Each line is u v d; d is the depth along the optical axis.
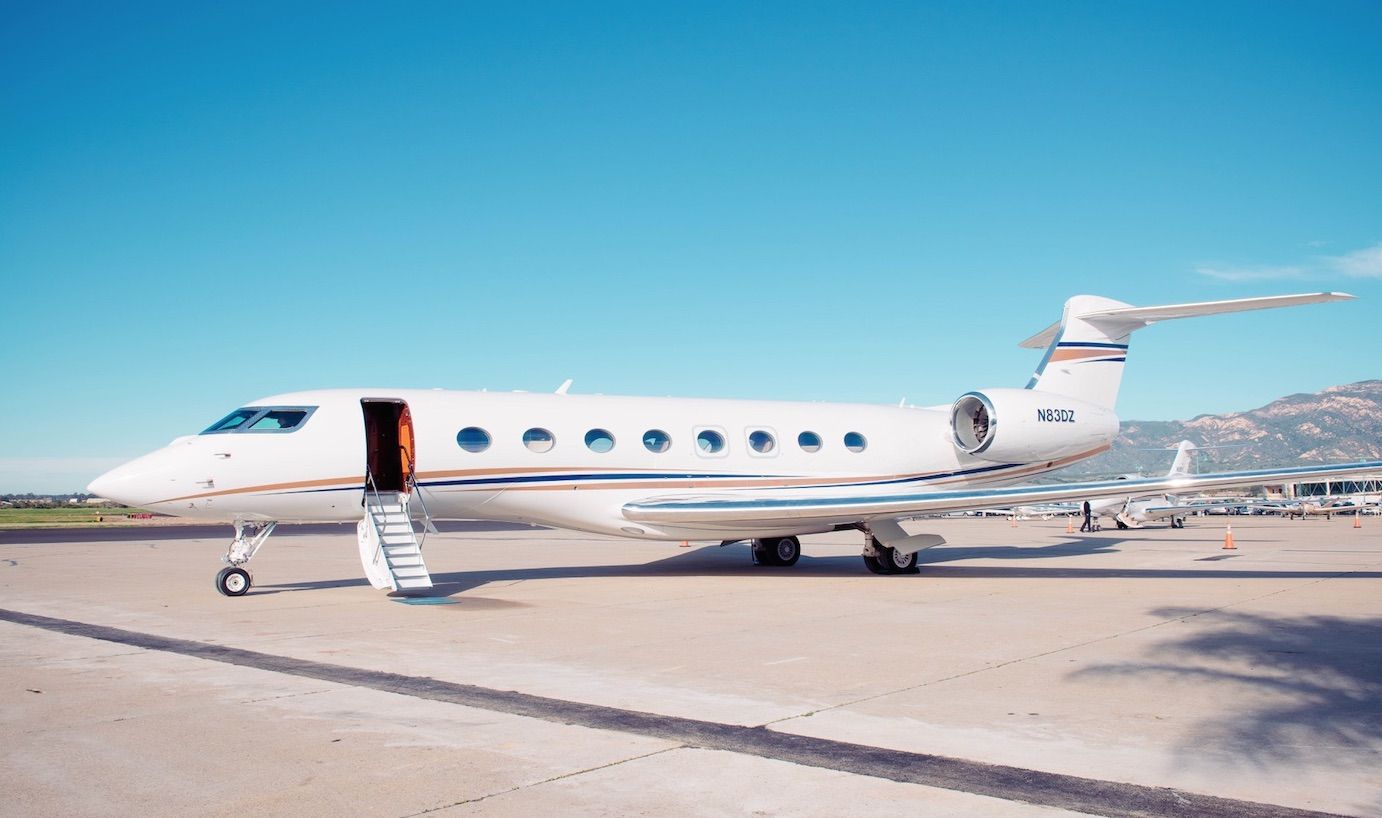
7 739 6.14
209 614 12.31
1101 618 11.38
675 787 5.14
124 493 13.80
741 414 18.73
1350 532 36.81
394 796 5.01
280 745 5.98
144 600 14.05
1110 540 30.66
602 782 5.23
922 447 20.11
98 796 5.05
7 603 13.78
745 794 5.04
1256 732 6.23
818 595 14.16
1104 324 20.66
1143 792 5.06
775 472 18.39
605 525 17.00
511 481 15.96
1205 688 7.52
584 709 6.90
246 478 14.38
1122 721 6.50
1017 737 6.11
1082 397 20.41
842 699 7.18
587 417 16.97
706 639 10.01
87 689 7.65
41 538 39.28
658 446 17.41
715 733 6.23
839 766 5.50
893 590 14.84
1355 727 6.34
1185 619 11.23
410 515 15.18
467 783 5.21
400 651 9.35
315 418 15.06
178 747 5.94
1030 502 15.59
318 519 15.39
